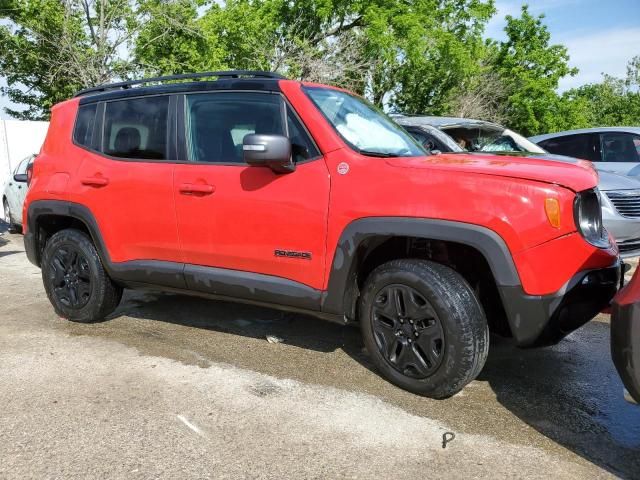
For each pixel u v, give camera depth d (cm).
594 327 488
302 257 353
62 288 479
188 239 398
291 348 424
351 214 332
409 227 314
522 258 295
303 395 342
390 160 338
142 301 550
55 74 2086
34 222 483
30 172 499
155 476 258
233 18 2280
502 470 265
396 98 2869
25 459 272
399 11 2519
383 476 260
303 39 2458
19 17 2128
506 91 2992
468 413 321
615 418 320
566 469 267
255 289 373
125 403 330
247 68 2359
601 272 314
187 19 2156
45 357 402
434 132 677
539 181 298
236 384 358
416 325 331
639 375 237
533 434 300
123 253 433
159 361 396
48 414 316
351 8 2448
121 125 439
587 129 877
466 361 314
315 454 278
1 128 1409
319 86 397
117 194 427
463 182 308
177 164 403
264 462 270
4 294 588
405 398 339
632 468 269
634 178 715
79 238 461
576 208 299
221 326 475
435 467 267
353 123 381
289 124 366
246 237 372
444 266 326
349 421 310
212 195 383
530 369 391
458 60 2677
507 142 777
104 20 2048
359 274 370
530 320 298
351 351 418
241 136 383
